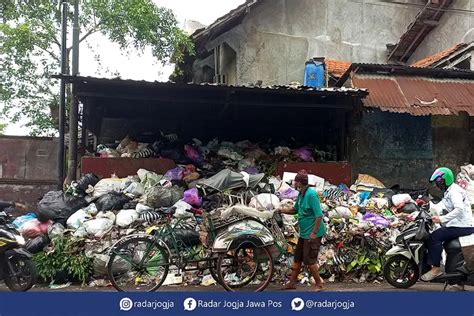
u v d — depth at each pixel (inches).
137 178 339.0
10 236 244.1
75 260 272.5
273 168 361.7
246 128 433.4
